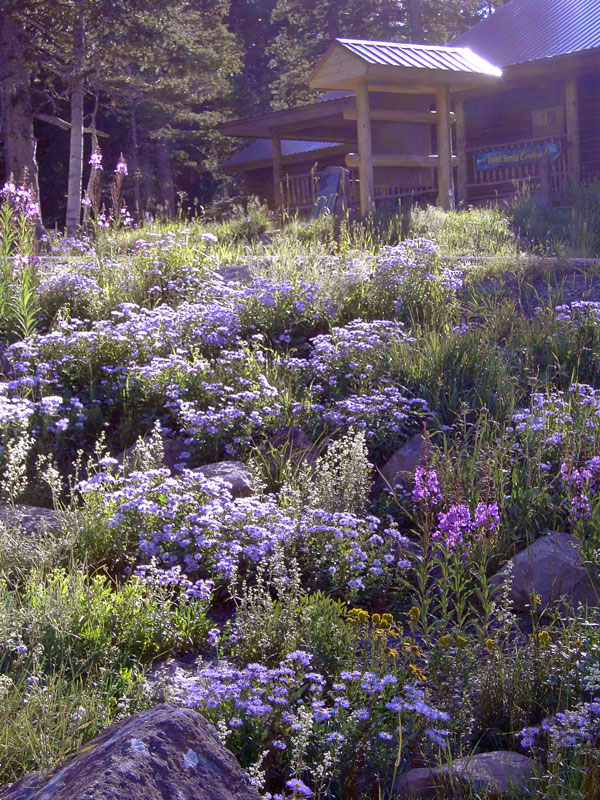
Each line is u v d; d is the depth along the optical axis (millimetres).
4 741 3295
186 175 46812
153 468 6047
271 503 5297
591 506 5277
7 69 20094
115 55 21719
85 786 2586
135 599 4383
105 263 9992
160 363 7047
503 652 4176
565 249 11477
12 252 9320
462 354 7414
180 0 21891
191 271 9469
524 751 3674
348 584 4770
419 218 13641
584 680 3752
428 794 3332
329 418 6688
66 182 39594
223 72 32531
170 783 2658
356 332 7531
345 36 42219
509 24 24562
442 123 16516
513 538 5227
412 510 5758
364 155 15891
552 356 7527
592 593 4816
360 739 3459
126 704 3584
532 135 22266
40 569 4695
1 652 3930
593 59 18891
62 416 6766
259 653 4105
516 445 6004
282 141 31297
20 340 7824
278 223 15648
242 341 7965
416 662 4215
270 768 3400
